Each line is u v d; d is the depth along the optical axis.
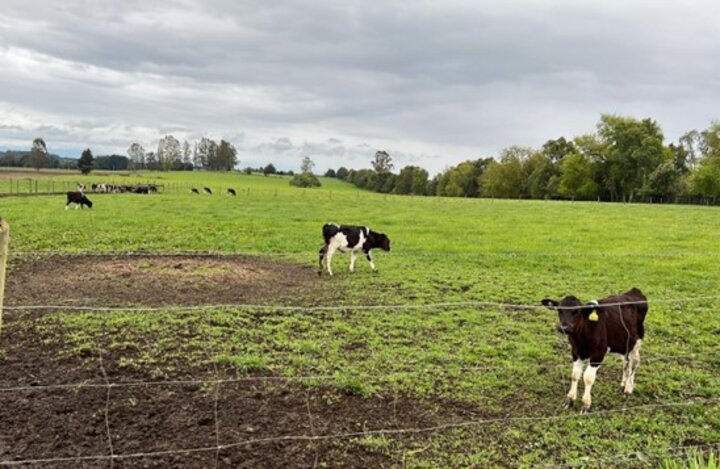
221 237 21.80
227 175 135.88
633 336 7.34
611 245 21.89
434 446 5.96
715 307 12.31
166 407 6.52
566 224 29.83
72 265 15.55
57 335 8.89
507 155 97.12
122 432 5.91
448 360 8.52
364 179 144.00
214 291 12.80
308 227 25.58
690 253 19.72
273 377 7.52
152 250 18.61
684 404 7.25
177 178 110.12
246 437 5.95
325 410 6.68
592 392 7.61
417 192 123.06
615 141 79.25
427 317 10.94
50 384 6.99
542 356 8.85
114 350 8.31
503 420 6.58
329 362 8.22
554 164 92.69
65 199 39.69
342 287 13.77
